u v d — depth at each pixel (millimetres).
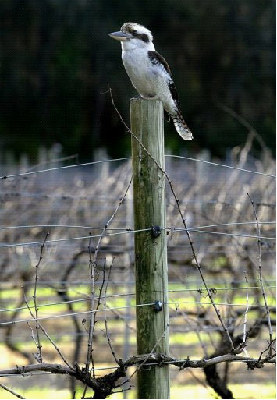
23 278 13695
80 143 42188
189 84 43938
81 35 41969
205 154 20938
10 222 14898
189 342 13617
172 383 12688
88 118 42094
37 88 41562
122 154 42156
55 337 14352
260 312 10984
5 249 14688
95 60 42188
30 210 15125
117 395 11516
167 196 12297
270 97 44375
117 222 13961
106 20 42562
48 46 41625
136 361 7164
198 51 44219
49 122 41719
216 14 44312
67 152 41906
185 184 15828
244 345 7398
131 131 7293
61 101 41875
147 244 7289
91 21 42156
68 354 13617
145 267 7293
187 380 12898
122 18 43062
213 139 43656
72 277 13805
